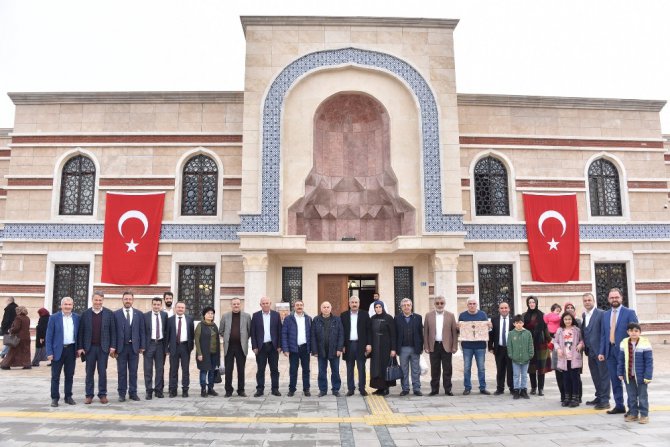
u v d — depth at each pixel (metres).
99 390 10.16
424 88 18.83
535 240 19.83
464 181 20.08
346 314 11.30
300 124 18.53
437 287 17.88
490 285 19.91
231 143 19.92
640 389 8.47
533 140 20.61
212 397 10.91
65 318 10.03
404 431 8.02
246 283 17.53
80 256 19.27
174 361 10.95
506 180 20.53
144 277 18.98
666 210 20.83
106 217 19.33
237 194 19.69
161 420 8.69
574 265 19.81
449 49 19.11
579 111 21.06
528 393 11.41
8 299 18.86
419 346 11.29
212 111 20.16
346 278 19.50
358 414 9.23
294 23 18.86
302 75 18.62
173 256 19.27
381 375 10.96
